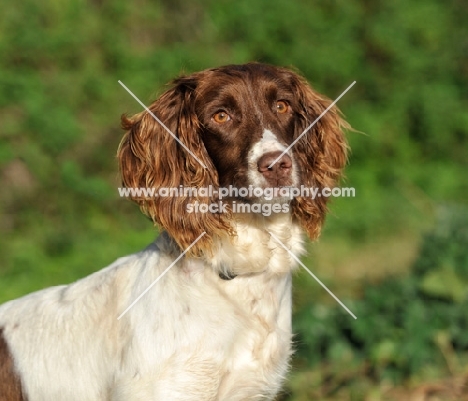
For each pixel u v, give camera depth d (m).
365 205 16.89
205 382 6.75
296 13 19.95
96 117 17.39
